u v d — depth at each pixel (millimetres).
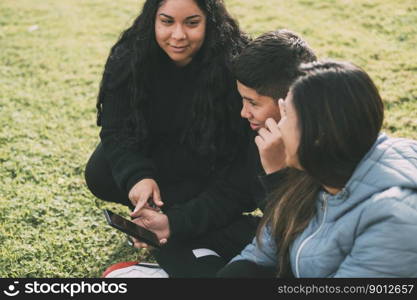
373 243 1675
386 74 4520
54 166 3748
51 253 2984
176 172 2893
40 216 3271
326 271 1870
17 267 2879
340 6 5992
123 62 2627
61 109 4488
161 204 2602
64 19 6434
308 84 1620
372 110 1612
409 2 5883
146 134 2686
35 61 5355
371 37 5242
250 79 2150
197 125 2625
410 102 4094
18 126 4230
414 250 1648
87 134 4137
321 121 1598
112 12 6590
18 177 3605
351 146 1623
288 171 1993
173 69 2604
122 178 2674
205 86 2527
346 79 1607
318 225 1889
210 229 2668
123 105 2723
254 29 5637
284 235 1997
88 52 5535
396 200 1635
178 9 2307
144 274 2484
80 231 3152
